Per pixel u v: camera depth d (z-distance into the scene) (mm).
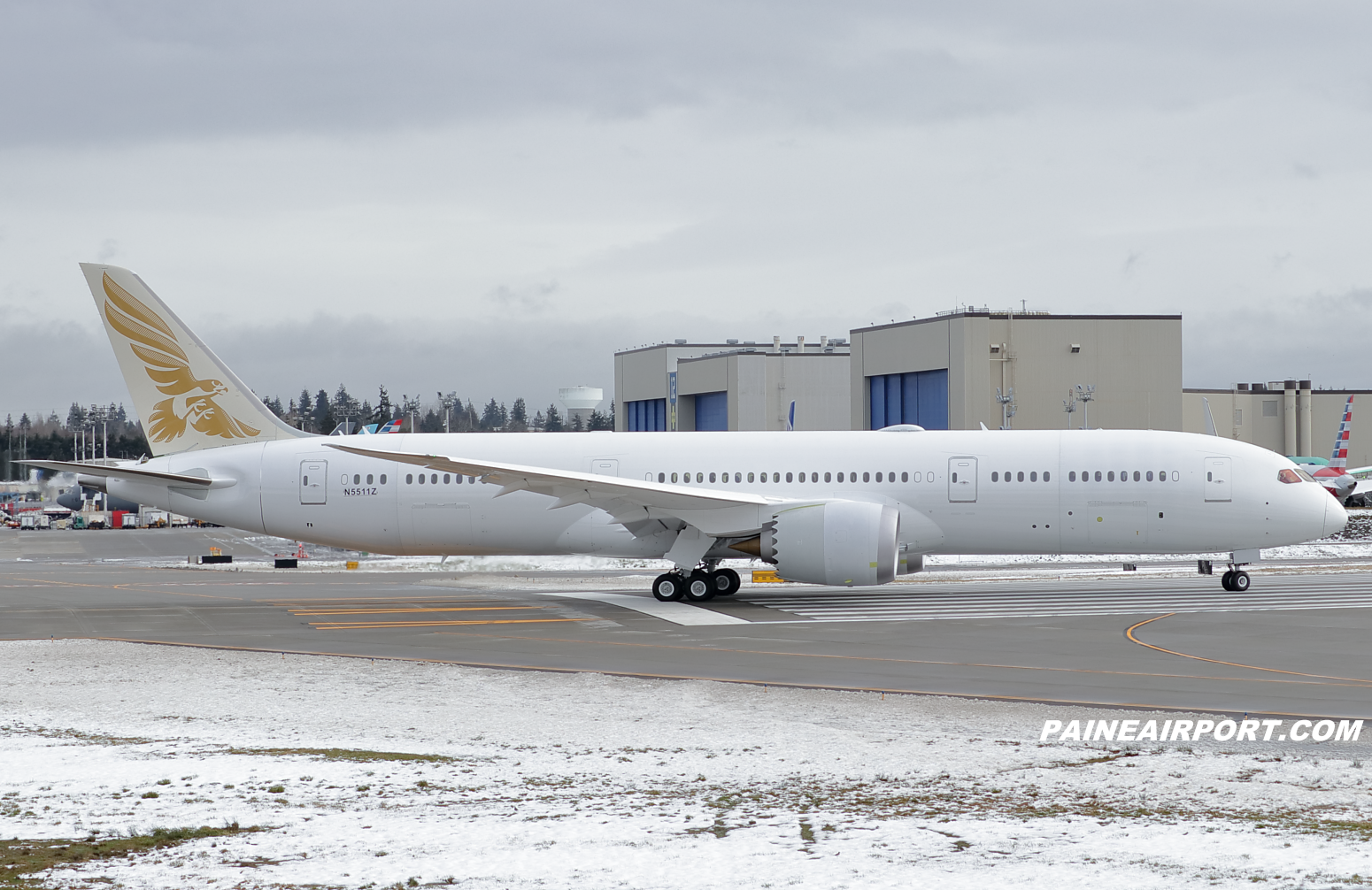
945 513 54781
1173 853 16141
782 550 50625
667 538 54812
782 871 15398
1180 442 54625
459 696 30188
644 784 20594
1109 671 33344
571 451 56969
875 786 20359
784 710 28031
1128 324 134625
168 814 18703
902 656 36625
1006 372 132750
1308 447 190875
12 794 20172
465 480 56156
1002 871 15359
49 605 53812
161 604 54000
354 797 19719
